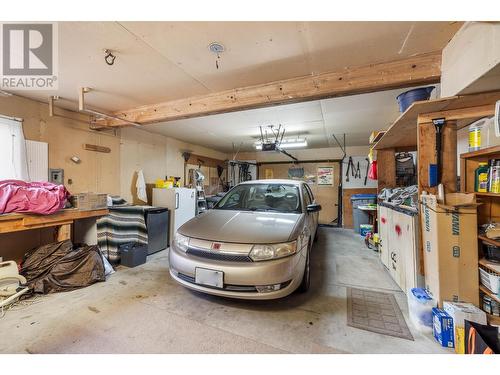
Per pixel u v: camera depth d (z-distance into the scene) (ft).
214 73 8.18
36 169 10.53
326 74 8.09
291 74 8.22
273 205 10.17
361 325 6.29
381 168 13.28
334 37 6.11
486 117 6.47
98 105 11.50
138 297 7.90
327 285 8.92
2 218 7.45
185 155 21.17
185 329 6.10
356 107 11.64
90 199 10.40
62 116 11.59
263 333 5.94
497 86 5.28
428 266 6.54
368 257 12.67
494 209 6.61
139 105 11.53
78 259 9.03
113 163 14.43
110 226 11.51
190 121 14.58
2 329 6.07
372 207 16.88
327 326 6.24
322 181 24.64
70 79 8.59
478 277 5.82
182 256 7.24
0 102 9.37
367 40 6.22
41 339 5.67
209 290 6.68
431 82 7.14
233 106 9.57
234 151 27.63
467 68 5.28
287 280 6.57
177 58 7.16
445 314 5.60
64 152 11.71
